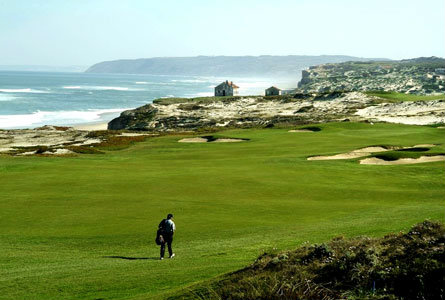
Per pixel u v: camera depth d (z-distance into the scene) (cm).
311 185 3519
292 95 17225
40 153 7044
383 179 3825
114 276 1552
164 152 6569
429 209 2450
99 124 14700
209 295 1123
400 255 1106
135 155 6172
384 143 6362
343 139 6975
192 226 2384
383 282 1013
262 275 1154
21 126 13250
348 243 1259
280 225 2320
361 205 2819
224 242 2000
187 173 4041
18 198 3077
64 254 1966
